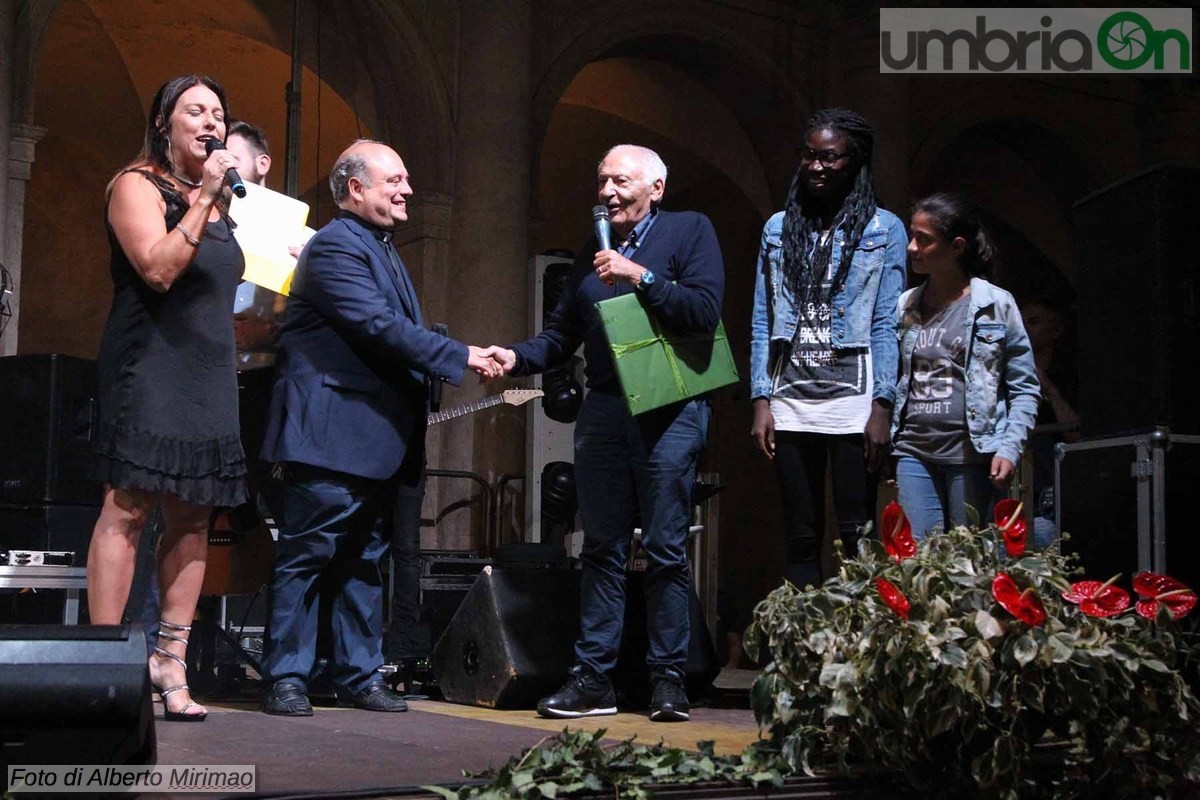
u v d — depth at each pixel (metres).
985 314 3.50
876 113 10.35
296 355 3.53
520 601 3.84
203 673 4.59
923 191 13.27
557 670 3.77
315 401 3.47
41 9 7.72
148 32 10.46
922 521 3.52
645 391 3.42
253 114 11.38
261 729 2.97
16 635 2.08
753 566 12.80
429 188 8.80
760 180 11.16
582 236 14.27
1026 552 2.61
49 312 12.11
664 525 3.53
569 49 9.50
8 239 7.52
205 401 2.99
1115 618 2.55
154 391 2.93
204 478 2.97
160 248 2.85
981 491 3.48
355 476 3.48
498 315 8.67
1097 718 2.47
